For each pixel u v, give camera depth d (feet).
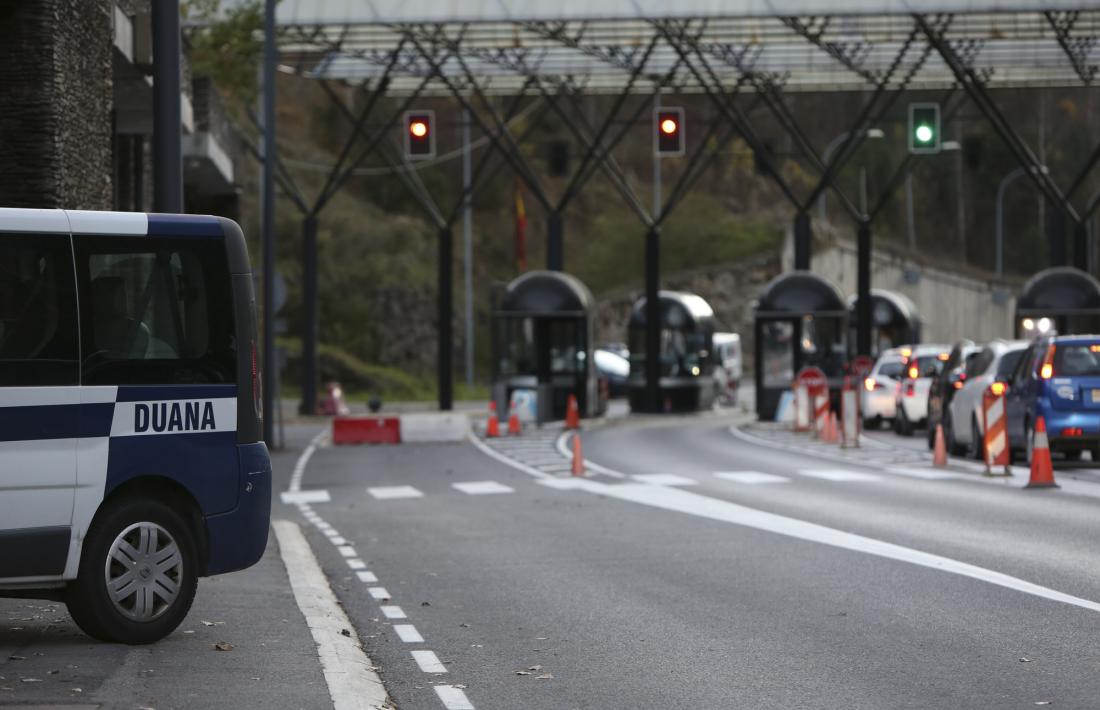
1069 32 442.09
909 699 83.76
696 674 92.22
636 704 84.43
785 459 286.66
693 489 223.10
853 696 84.94
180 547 98.89
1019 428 246.06
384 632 109.60
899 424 361.92
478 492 228.63
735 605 117.80
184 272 100.07
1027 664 92.58
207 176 387.96
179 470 99.04
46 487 94.68
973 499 196.13
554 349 469.16
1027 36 441.27
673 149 372.79
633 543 159.43
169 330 99.40
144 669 89.35
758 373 465.06
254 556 102.17
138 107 274.36
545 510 197.88
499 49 467.11
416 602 123.75
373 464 293.23
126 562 97.19
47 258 95.96
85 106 190.49
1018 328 454.40
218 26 456.45
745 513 186.29
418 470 276.21
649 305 485.56
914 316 625.00
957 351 299.99
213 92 359.46
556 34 450.30
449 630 110.11
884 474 244.01
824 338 463.83
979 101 450.71
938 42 437.17
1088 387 235.61
